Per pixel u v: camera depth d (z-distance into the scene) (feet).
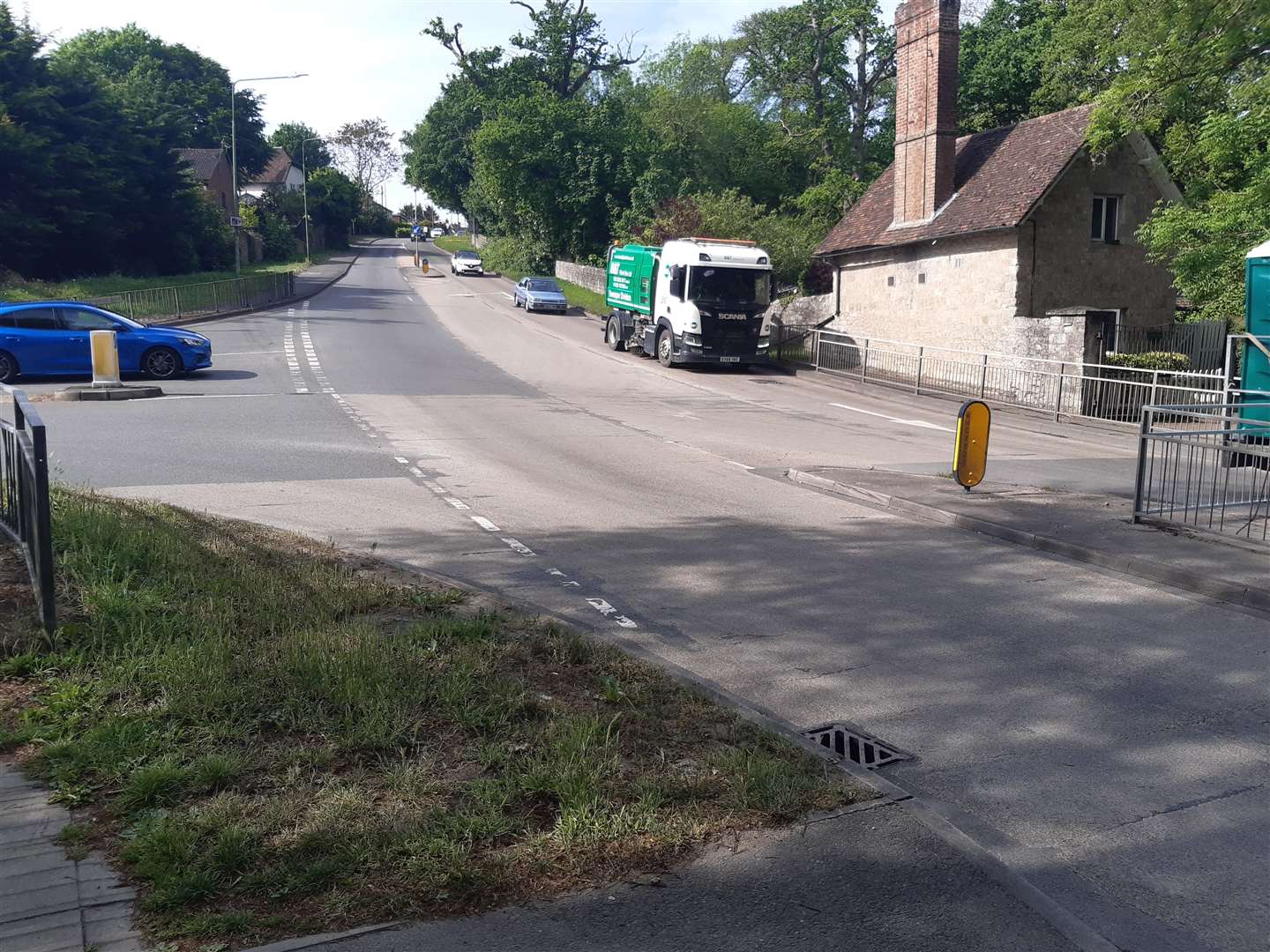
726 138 197.36
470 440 51.80
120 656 17.88
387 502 36.96
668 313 94.68
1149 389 73.05
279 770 14.47
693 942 11.40
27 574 21.62
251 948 10.85
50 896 11.51
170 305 117.50
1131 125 69.46
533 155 205.57
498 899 11.99
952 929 11.82
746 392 80.07
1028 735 17.99
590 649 20.22
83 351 71.36
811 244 140.15
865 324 104.22
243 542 27.25
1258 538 31.40
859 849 13.50
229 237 203.31
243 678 17.16
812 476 42.37
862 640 22.90
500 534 32.42
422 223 509.76
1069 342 75.00
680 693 18.29
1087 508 35.86
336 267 246.06
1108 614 24.97
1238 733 18.19
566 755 15.11
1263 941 12.04
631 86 244.01
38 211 146.20
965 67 164.04
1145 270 87.86
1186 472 33.42
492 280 223.51
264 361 85.35
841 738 17.72
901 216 97.25
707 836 13.58
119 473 40.42
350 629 19.90
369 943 11.04
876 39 201.87
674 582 27.32
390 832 12.85
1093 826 14.80
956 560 30.09
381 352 95.30
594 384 80.12
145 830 12.67
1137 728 18.33
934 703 19.36
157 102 234.99
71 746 14.65
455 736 15.88
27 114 148.15
